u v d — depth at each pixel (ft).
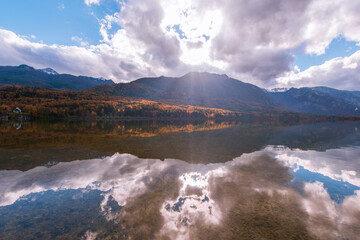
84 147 52.60
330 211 18.54
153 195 21.68
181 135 92.53
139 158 40.45
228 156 44.21
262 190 23.76
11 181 26.14
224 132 114.01
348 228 15.56
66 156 41.39
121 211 18.03
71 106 385.70
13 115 263.70
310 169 34.27
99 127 141.59
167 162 37.42
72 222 16.29
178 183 25.79
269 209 18.75
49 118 299.17
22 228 15.48
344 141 76.43
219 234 14.53
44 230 15.17
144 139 73.77
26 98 412.57
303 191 23.63
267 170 33.06
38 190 23.21
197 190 23.40
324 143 69.82
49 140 64.75
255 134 102.42
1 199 20.77
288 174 30.96
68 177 27.89
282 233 14.80
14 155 41.75
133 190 23.20
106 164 35.19
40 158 39.29
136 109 464.24
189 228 15.28
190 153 46.88
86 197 21.21
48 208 18.76
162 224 15.81
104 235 14.42
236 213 17.84
